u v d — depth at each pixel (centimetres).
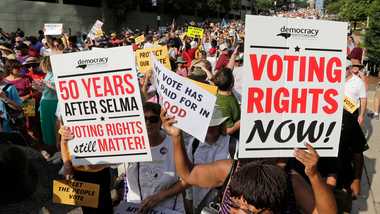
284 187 202
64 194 346
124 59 282
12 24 3647
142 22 5256
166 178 323
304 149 256
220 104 470
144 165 326
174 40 1614
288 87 251
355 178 463
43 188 566
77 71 290
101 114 292
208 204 317
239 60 705
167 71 286
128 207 327
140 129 289
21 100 735
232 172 257
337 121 258
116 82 286
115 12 4638
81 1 4422
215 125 353
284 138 255
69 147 302
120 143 293
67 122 300
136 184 331
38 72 868
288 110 253
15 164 193
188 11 6556
